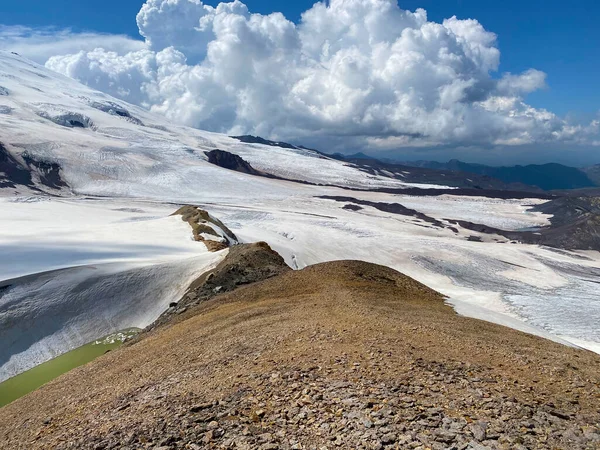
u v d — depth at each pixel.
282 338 18.06
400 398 10.45
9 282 51.84
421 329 18.78
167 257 65.81
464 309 32.94
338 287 31.58
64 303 50.22
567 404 10.54
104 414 13.85
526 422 9.13
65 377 26.88
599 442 8.30
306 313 23.86
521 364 14.21
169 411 11.81
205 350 19.86
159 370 18.89
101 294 52.19
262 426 9.98
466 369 12.90
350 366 13.13
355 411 9.97
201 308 34.81
